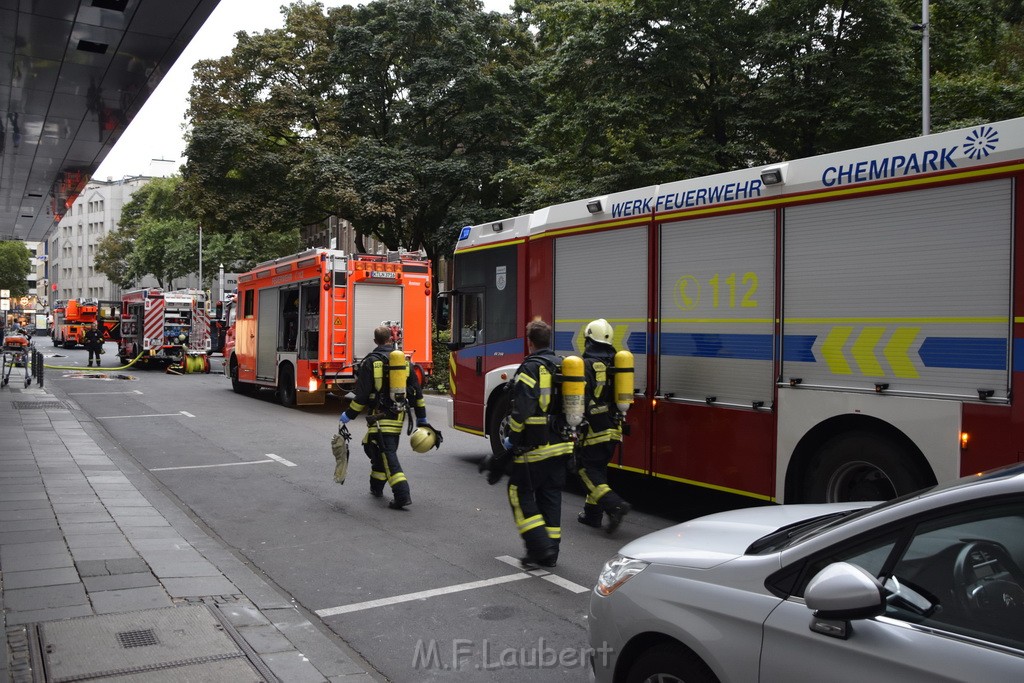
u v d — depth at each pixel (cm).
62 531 669
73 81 1247
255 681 389
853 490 599
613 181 1764
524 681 410
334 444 815
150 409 1644
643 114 1780
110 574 554
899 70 1664
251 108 2711
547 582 565
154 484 910
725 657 266
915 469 550
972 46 1936
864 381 575
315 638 457
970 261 519
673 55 1727
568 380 593
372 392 803
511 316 945
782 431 627
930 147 542
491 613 506
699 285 699
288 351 1706
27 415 1469
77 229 12350
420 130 2677
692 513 771
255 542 673
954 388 525
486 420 989
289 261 1695
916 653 224
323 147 2545
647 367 746
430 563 611
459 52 2466
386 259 1623
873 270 571
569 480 938
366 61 2609
